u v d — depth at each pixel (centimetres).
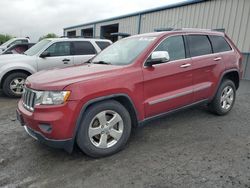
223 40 526
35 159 348
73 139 316
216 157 349
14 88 718
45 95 309
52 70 392
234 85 548
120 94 344
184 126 470
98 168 322
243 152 364
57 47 766
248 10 1115
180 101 428
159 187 281
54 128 303
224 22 1224
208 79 477
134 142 399
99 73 342
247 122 495
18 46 1028
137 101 365
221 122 493
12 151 372
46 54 735
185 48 443
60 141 309
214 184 285
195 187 280
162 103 398
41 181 296
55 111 304
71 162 338
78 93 309
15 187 285
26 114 327
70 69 383
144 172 312
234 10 1172
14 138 420
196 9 1367
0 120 516
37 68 734
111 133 350
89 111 324
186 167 322
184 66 425
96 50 823
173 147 381
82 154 358
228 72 514
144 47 400
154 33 441
